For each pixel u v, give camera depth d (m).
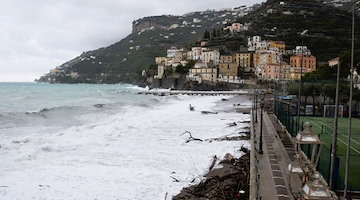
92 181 17.72
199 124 41.59
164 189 16.97
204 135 33.59
